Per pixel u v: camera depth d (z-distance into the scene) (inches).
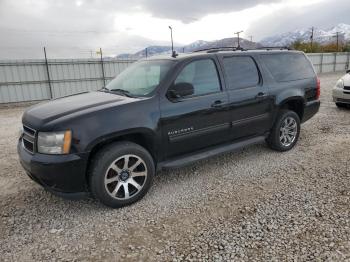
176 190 151.9
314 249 101.3
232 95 168.1
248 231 113.3
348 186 146.1
